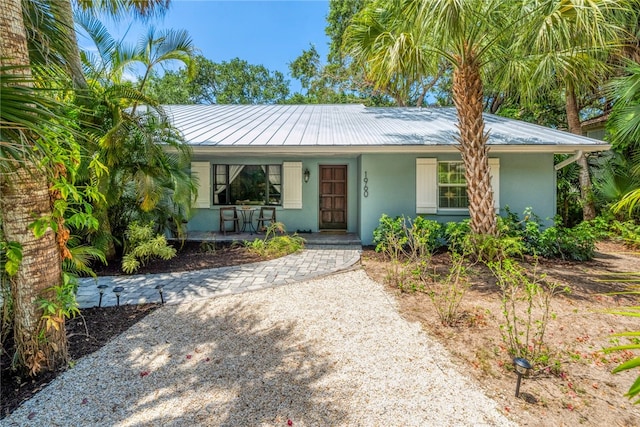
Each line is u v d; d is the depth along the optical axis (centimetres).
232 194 991
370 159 827
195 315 408
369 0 799
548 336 344
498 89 713
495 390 258
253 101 2928
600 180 1060
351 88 1967
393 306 432
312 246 826
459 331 358
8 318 288
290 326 376
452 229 702
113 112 575
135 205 677
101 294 436
